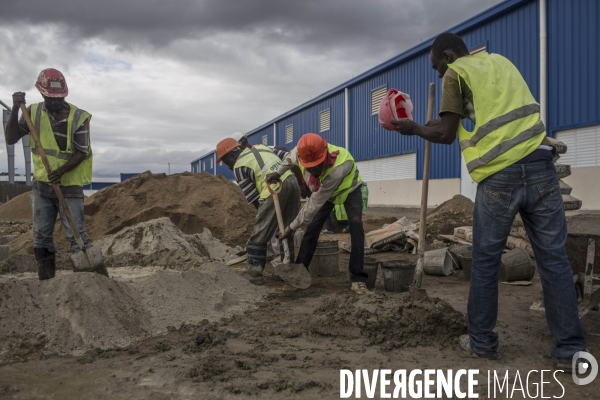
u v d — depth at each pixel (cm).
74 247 474
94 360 294
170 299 393
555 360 295
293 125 3459
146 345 323
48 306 338
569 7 1377
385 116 316
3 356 297
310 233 530
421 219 367
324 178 464
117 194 1013
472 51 1728
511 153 278
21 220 1380
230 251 789
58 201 465
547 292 282
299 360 296
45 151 446
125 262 652
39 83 440
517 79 294
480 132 286
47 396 242
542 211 281
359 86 2569
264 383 254
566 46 1388
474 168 289
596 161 1337
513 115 282
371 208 2372
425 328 339
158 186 1066
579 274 358
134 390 249
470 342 308
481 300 297
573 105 1374
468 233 795
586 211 1302
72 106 462
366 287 499
